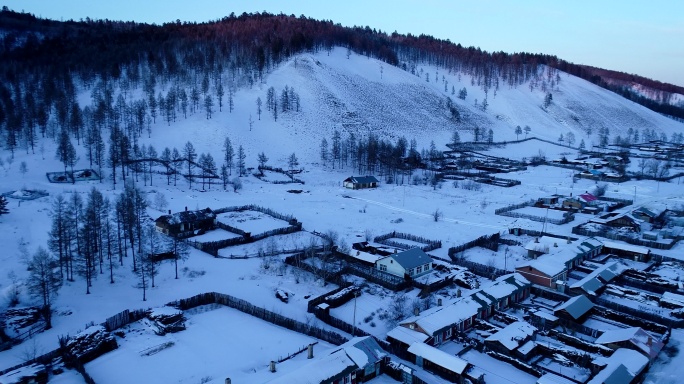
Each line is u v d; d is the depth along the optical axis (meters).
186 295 58.22
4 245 69.00
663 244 76.50
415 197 118.19
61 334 48.38
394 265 64.50
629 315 54.03
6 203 83.19
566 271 65.56
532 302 59.22
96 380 41.25
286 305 56.72
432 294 59.84
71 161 120.06
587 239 76.69
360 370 41.25
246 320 53.34
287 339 49.03
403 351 45.84
